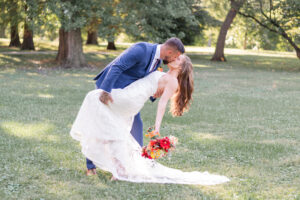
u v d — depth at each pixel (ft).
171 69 14.82
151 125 24.79
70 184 14.14
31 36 94.12
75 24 60.34
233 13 97.81
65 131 22.09
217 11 112.47
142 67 14.33
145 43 14.35
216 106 33.76
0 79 46.73
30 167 15.57
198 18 120.78
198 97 39.06
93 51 99.50
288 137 22.99
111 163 14.52
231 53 126.82
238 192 13.99
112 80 13.74
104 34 64.28
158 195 13.48
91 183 14.40
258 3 82.94
